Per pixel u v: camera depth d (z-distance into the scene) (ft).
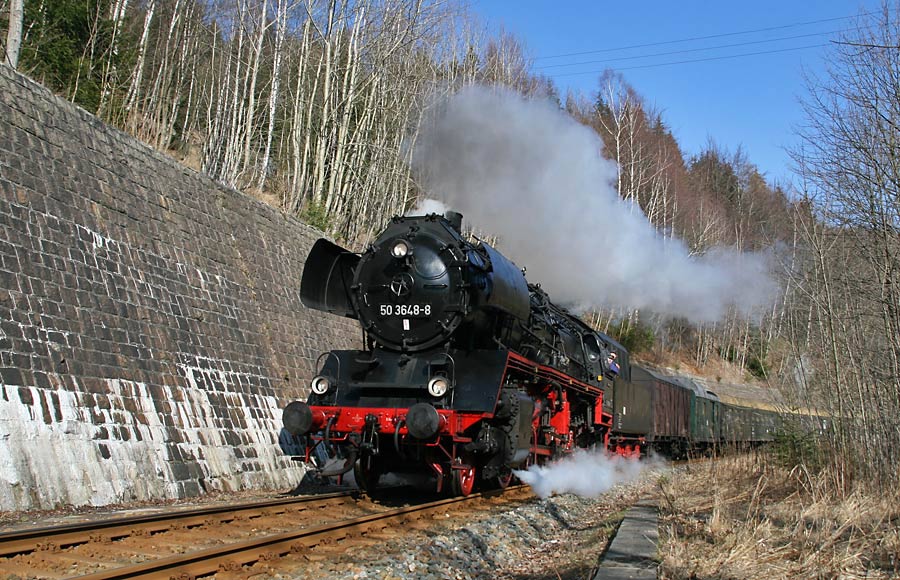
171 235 42.83
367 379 34.22
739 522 26.99
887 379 37.32
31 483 27.43
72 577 16.90
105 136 39.88
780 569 20.88
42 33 58.03
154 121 70.85
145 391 35.35
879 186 37.14
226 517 25.77
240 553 19.94
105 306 35.24
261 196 73.36
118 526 22.12
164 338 38.50
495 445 33.99
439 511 30.40
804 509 30.42
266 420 43.93
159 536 22.34
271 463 42.24
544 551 25.85
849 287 40.57
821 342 42.45
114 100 62.69
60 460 28.94
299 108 75.82
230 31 90.79
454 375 33.01
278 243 55.16
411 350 34.71
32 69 54.13
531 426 37.37
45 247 33.06
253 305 48.57
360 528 25.13
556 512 33.35
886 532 25.57
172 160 45.34
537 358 42.78
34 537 19.61
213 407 39.81
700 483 46.62
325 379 33.42
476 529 26.35
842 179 39.45
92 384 32.37
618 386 58.34
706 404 89.04
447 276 34.50
